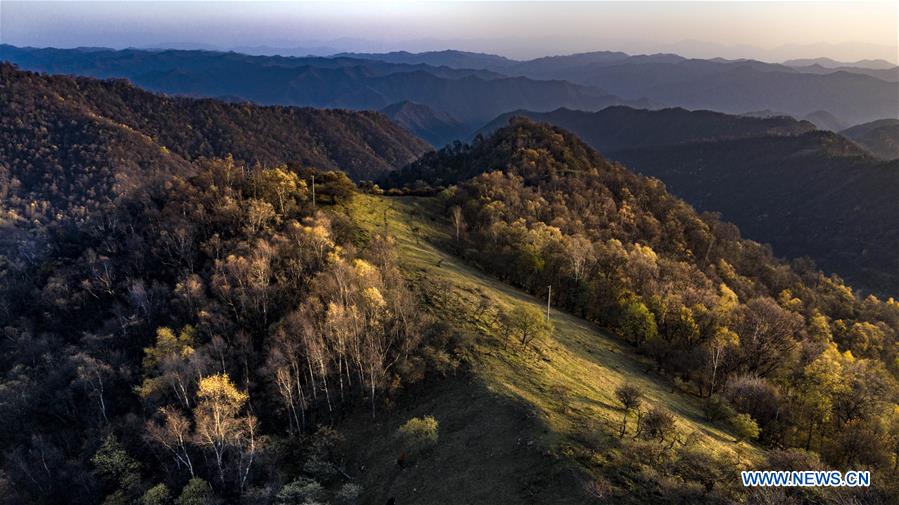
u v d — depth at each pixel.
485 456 50.84
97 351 87.75
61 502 65.81
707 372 86.56
